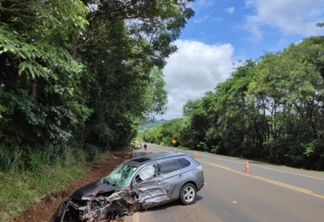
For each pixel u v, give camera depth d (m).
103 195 7.46
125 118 37.22
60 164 12.55
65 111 10.77
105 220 7.28
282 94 26.58
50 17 5.72
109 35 15.14
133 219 7.50
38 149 10.59
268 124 34.66
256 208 8.53
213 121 53.59
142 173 8.38
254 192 11.05
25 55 5.52
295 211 8.12
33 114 8.95
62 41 8.00
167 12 14.21
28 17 5.99
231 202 9.35
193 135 65.00
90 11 13.21
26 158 9.38
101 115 20.14
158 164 8.80
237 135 42.84
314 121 26.30
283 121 30.12
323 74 23.80
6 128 8.64
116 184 8.13
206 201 9.53
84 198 7.01
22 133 9.21
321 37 25.55
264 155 35.81
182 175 9.05
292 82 24.03
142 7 13.60
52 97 10.42
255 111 33.53
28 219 6.88
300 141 26.98
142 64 19.12
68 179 11.44
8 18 6.27
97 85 16.19
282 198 9.89
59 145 12.45
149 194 8.29
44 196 8.35
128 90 21.36
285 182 13.47
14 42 5.24
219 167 21.02
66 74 9.22
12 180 7.93
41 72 5.84
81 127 16.41
